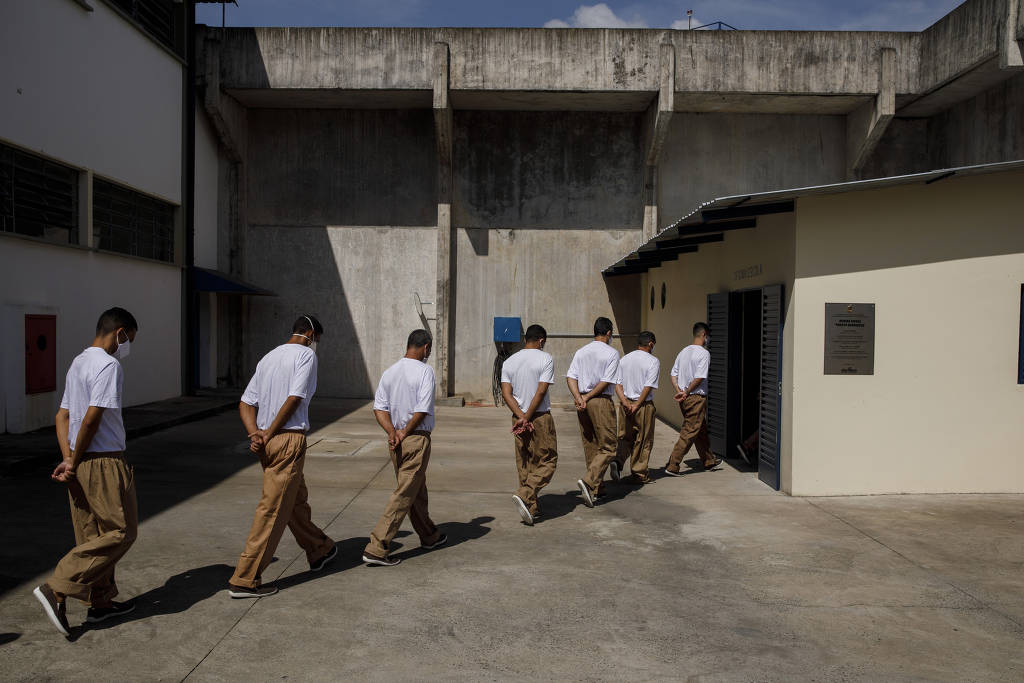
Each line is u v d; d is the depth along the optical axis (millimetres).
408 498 5410
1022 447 7668
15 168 10398
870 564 5547
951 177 7363
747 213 7965
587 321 17797
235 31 16172
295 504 5156
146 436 11273
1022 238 7641
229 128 16922
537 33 15984
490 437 12312
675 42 15938
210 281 15891
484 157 17734
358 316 17938
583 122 17703
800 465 7688
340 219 17922
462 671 3771
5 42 9977
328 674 3711
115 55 12906
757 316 10156
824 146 17656
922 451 7688
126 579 5000
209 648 3977
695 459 10219
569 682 3666
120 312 4383
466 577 5191
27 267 10602
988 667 3889
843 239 7574
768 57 15898
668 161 17641
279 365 4773
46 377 10828
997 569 5445
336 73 16172
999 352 7664
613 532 6395
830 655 4012
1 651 3881
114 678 3615
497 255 17781
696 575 5293
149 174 14180
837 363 7621
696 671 3803
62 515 6520
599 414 7320
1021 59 12742
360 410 15656
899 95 15852
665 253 13281
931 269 7621
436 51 15922
